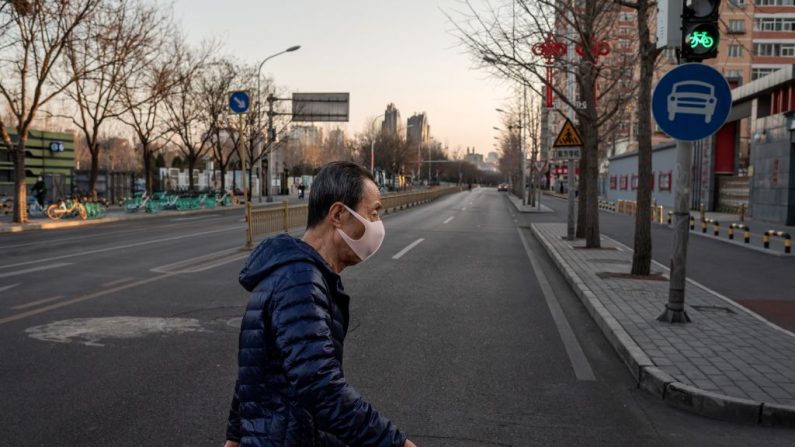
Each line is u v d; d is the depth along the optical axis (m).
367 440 1.55
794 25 55.53
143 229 21.06
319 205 1.87
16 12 20.92
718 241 18.06
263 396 1.63
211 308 7.81
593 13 14.39
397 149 89.25
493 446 3.91
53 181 29.91
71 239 17.09
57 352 5.79
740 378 4.93
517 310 8.20
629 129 61.81
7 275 10.34
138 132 33.31
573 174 17.48
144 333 6.54
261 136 45.38
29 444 3.78
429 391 4.91
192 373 5.22
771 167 25.58
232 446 1.98
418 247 16.12
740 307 7.87
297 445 1.62
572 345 6.42
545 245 16.42
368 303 8.48
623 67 16.23
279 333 1.58
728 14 54.81
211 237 17.69
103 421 4.16
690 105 6.65
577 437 4.07
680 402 4.67
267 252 1.73
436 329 7.02
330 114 39.38
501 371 5.48
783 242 17.33
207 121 39.91
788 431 4.24
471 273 11.58
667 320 6.91
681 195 6.87
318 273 1.69
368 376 5.26
